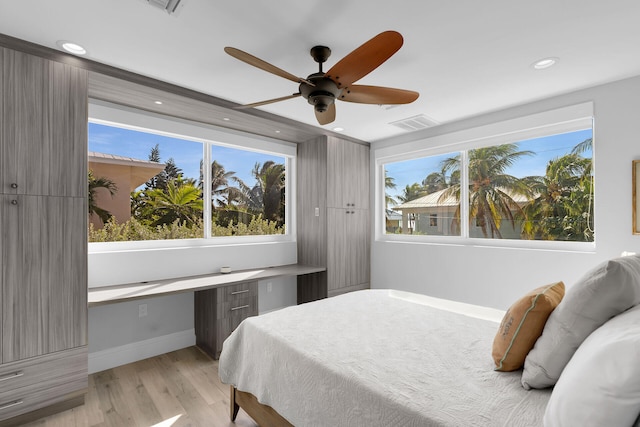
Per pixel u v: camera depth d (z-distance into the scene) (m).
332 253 4.04
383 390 1.25
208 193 3.62
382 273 4.40
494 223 3.53
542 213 3.19
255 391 1.82
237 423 2.07
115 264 2.89
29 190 2.06
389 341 1.73
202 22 1.88
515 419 1.06
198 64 2.37
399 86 2.74
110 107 2.89
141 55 2.25
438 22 1.88
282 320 2.05
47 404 2.12
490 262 3.38
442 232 3.96
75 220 2.24
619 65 2.40
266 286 4.11
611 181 2.67
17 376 2.02
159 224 3.30
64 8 1.75
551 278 2.99
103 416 2.14
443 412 1.11
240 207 3.96
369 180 4.56
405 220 4.32
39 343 2.10
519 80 2.64
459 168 3.81
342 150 4.21
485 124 3.43
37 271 2.09
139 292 2.62
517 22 1.88
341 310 2.28
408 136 4.15
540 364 1.21
